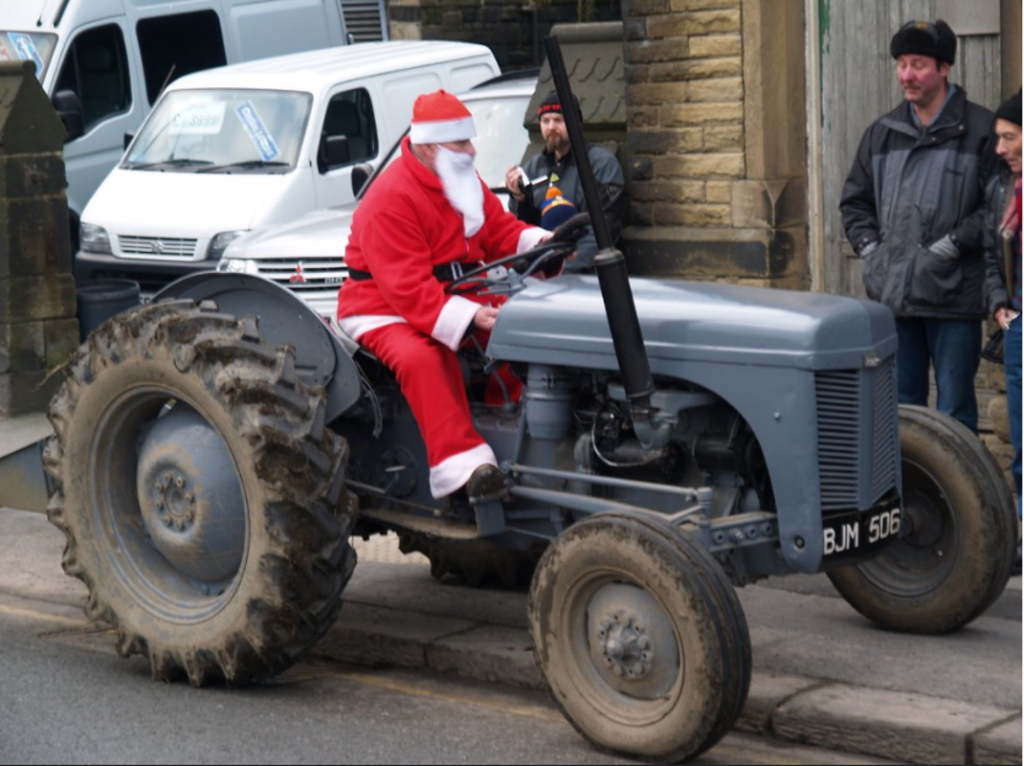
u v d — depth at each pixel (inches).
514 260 244.1
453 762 207.2
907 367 300.5
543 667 214.7
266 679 246.8
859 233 300.2
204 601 244.7
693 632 198.5
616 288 213.3
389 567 301.9
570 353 225.9
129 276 480.1
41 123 411.5
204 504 239.9
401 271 237.6
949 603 247.1
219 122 497.7
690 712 199.8
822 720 213.5
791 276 350.9
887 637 250.7
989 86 324.2
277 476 227.9
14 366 411.5
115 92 560.7
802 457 210.7
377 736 218.1
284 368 234.4
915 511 251.0
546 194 333.7
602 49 378.0
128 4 561.3
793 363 209.5
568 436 234.4
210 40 579.8
